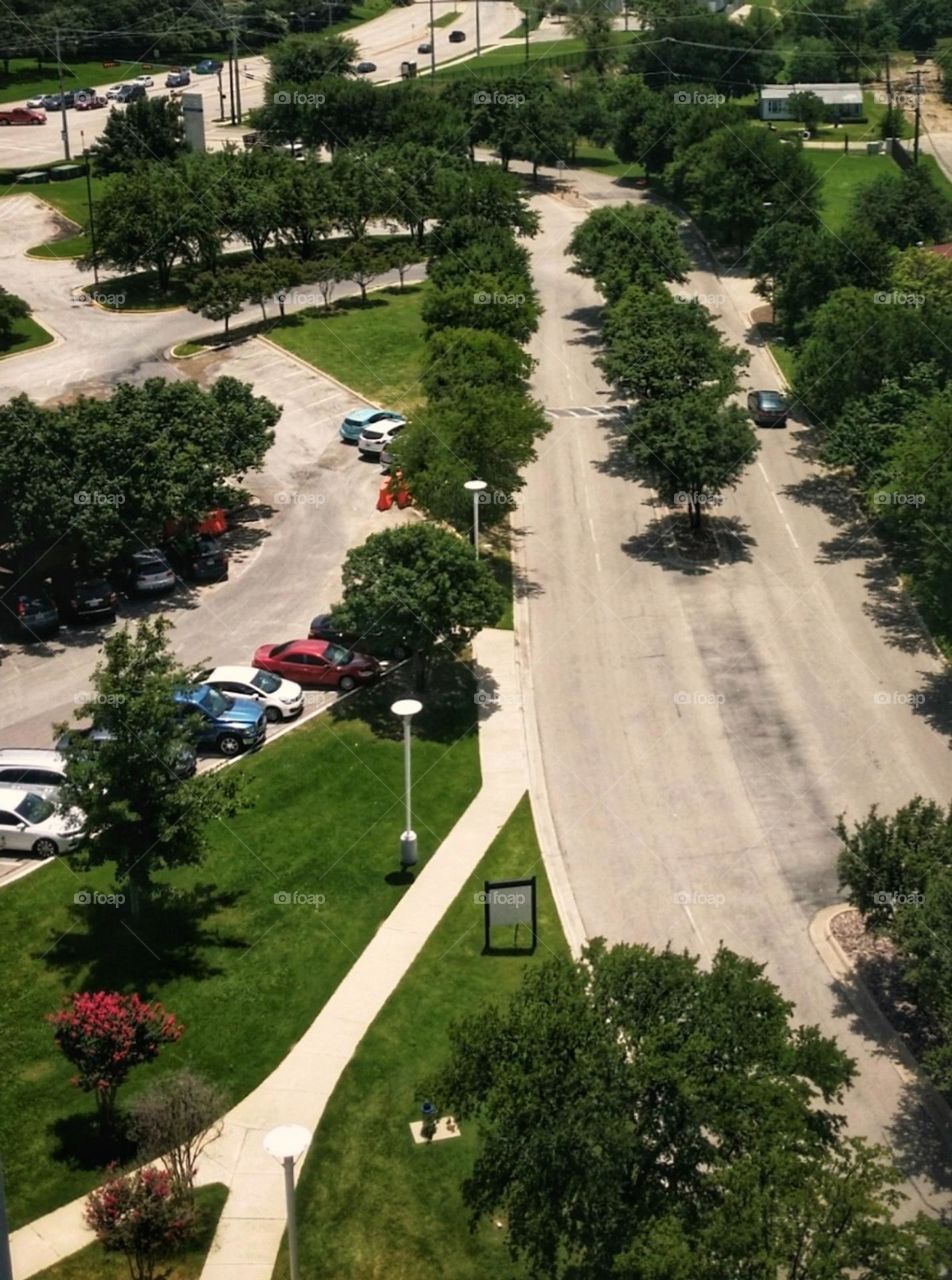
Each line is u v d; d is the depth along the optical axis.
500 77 127.56
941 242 95.75
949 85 157.62
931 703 51.12
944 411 53.88
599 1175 25.48
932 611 56.00
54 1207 31.11
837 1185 24.14
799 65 154.75
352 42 142.38
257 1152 32.25
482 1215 30.02
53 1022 33.06
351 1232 30.25
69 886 41.53
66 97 141.00
